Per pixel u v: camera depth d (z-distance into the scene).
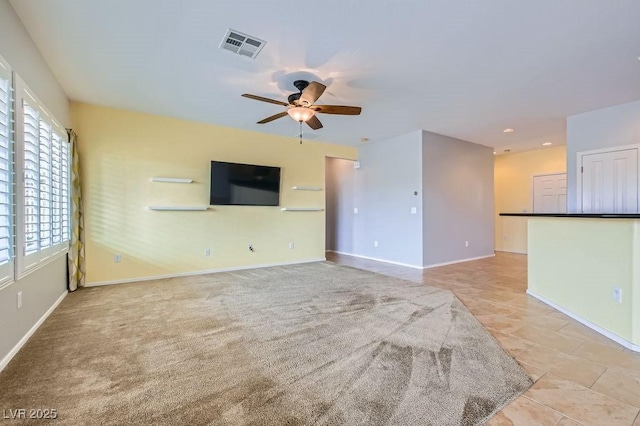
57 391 1.74
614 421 1.52
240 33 2.52
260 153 5.59
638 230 2.29
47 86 3.03
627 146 4.07
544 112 4.45
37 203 2.58
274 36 2.56
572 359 2.15
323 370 1.98
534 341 2.45
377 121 4.93
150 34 2.54
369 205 6.70
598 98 3.91
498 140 6.25
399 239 5.98
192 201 4.89
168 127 4.68
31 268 2.44
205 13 2.27
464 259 6.29
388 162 6.21
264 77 3.31
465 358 2.14
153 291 3.87
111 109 4.25
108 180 4.23
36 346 2.31
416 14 2.28
